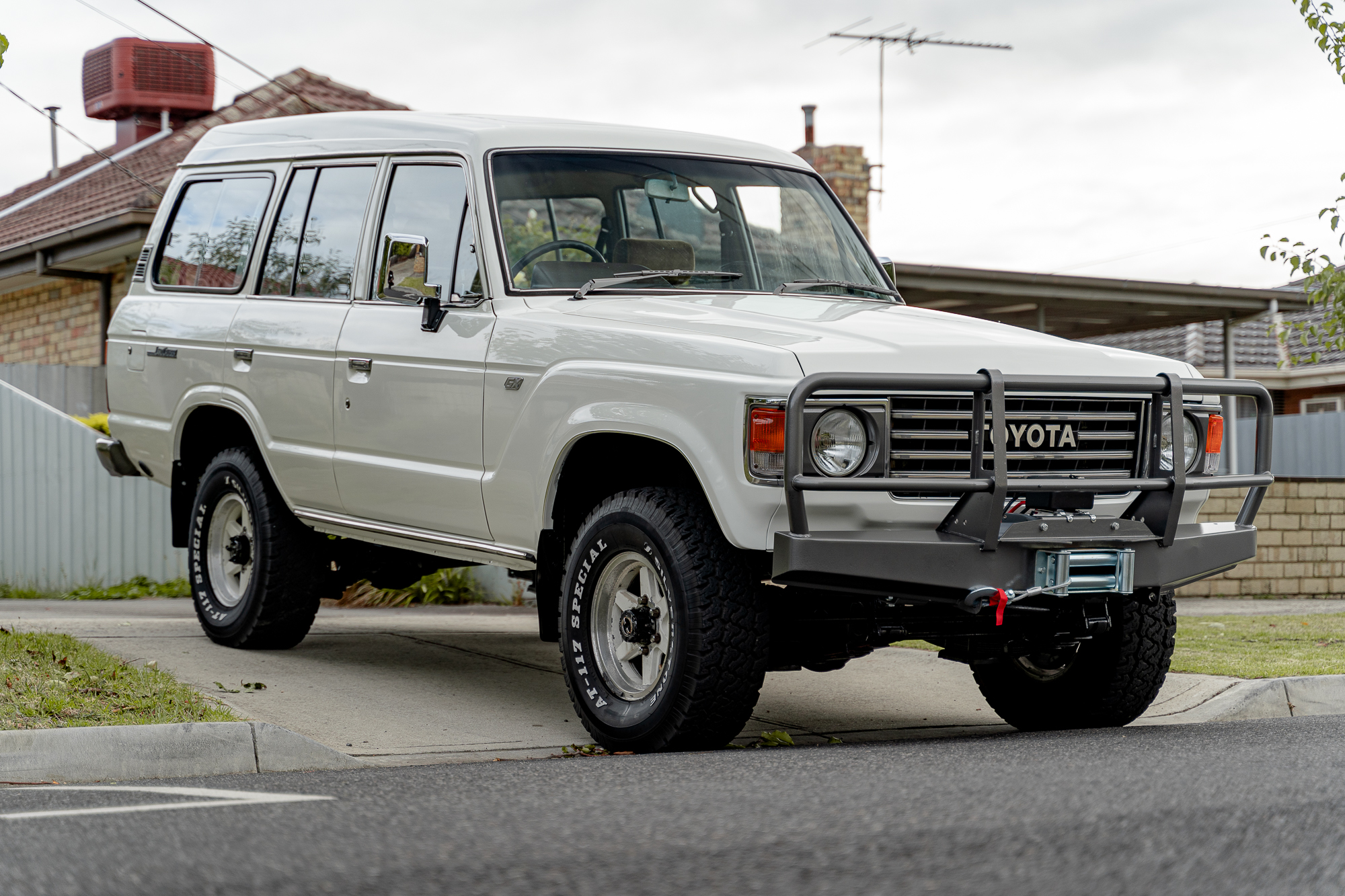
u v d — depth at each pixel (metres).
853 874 3.17
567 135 6.76
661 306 6.04
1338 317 11.77
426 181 6.80
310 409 7.14
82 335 16.30
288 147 7.78
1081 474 5.38
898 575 4.99
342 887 3.14
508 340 6.04
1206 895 3.03
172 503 8.43
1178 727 5.87
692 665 5.24
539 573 6.15
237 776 4.96
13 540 12.59
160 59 20.95
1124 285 17.77
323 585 7.84
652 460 5.78
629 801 4.03
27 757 5.02
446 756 5.71
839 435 5.03
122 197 16.84
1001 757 4.77
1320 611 11.76
